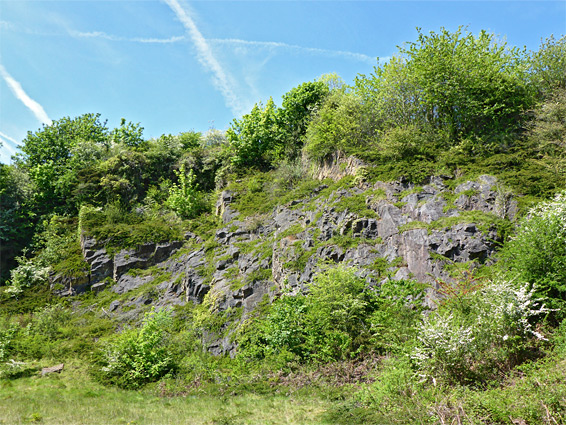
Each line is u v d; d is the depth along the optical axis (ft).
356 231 45.27
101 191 77.36
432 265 38.47
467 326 28.63
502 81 56.80
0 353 42.96
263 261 49.85
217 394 34.01
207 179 82.12
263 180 67.62
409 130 54.29
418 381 26.96
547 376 23.09
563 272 29.48
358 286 38.29
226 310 46.57
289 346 37.76
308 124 69.36
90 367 42.57
